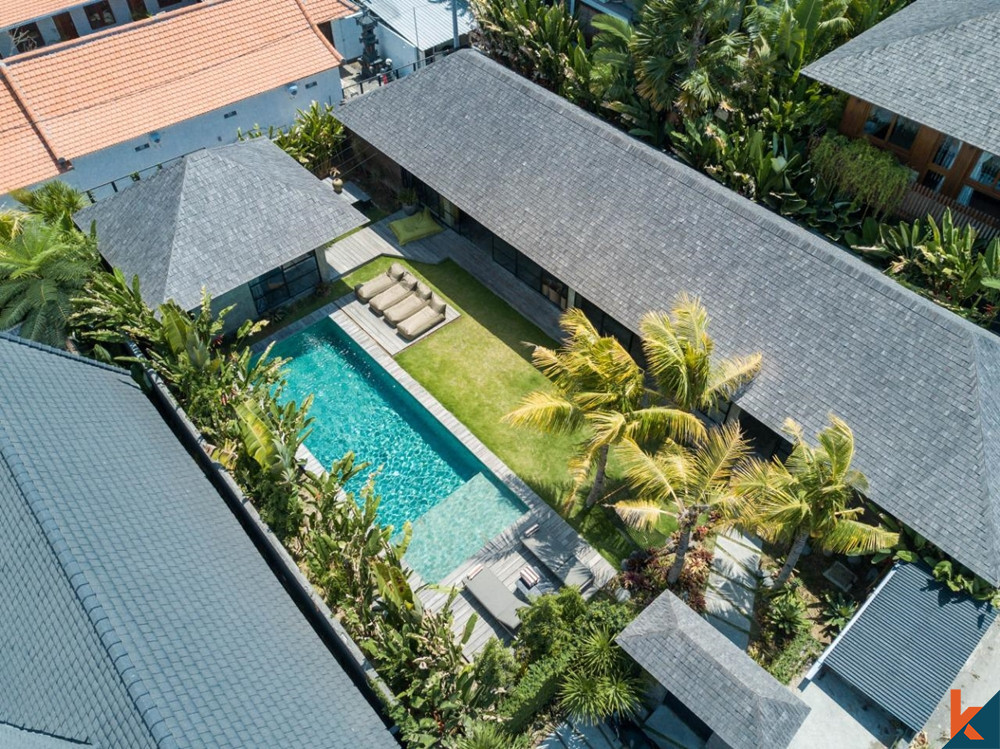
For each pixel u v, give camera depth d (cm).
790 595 2209
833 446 1886
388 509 2533
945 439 2109
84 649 1520
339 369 2953
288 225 2950
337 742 1596
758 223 2550
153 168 3719
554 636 2028
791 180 3278
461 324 3062
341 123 3497
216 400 2438
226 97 3750
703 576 2291
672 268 2612
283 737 1525
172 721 1397
